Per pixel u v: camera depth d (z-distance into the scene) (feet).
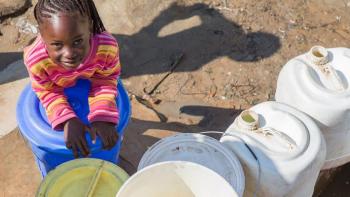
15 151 7.79
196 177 5.46
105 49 6.11
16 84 9.04
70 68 5.72
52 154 6.35
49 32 5.31
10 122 8.46
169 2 10.27
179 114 8.71
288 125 6.61
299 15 10.38
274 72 9.43
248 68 9.45
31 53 5.88
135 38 9.76
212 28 9.96
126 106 6.68
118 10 10.10
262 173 6.23
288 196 6.51
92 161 5.99
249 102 8.99
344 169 8.64
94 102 6.23
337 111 6.98
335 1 10.72
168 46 9.68
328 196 8.34
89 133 6.05
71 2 5.28
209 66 9.43
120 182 5.93
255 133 6.47
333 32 10.18
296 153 6.25
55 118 6.02
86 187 5.91
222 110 8.85
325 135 7.25
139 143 8.11
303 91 7.10
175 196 5.66
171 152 6.24
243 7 10.33
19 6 10.07
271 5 10.46
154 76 9.23
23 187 7.41
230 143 6.41
